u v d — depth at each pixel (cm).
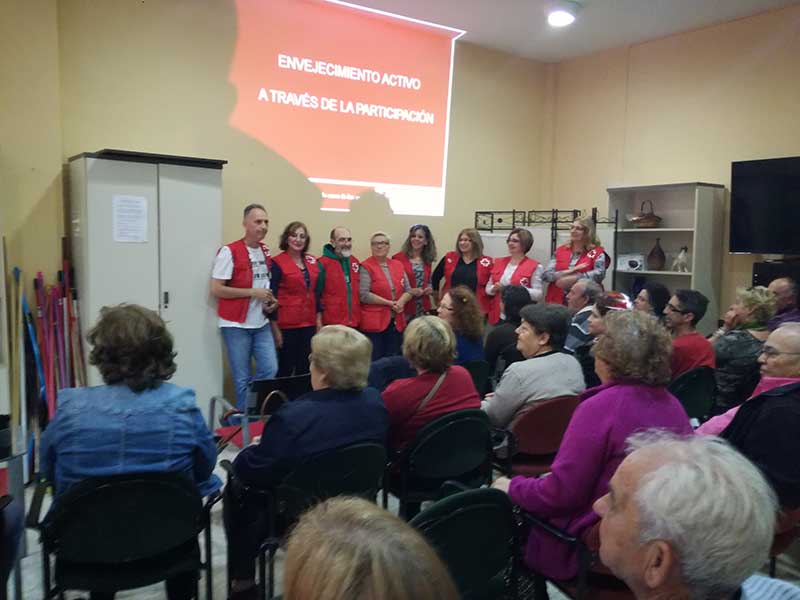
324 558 63
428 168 570
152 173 372
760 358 212
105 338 169
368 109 525
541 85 647
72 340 371
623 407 157
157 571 172
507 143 626
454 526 144
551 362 241
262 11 463
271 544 185
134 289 371
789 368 201
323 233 510
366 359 196
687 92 542
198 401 400
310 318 452
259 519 204
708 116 530
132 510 163
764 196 480
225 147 456
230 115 455
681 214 545
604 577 166
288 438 182
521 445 235
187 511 171
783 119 483
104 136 406
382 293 491
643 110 575
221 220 400
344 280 468
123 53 409
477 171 606
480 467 238
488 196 618
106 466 166
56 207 381
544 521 168
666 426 156
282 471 185
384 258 501
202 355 399
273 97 474
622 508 91
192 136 441
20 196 368
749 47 500
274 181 480
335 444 186
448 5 489
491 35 561
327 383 194
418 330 222
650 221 540
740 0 466
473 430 217
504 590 162
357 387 195
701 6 480
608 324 168
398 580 61
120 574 170
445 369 225
